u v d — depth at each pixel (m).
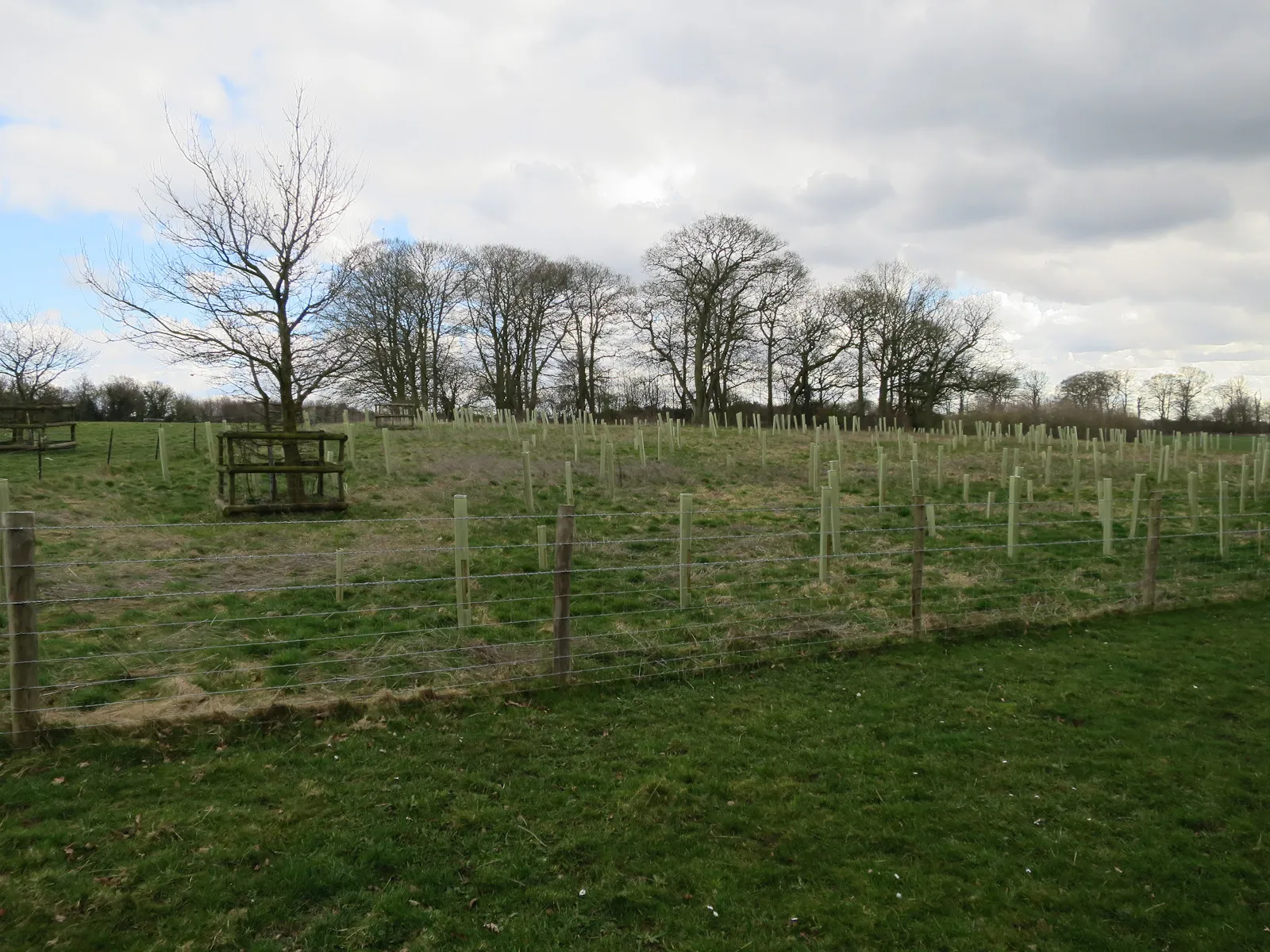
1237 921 3.80
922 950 3.61
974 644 8.05
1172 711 6.39
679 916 3.80
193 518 12.27
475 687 6.30
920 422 54.09
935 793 5.03
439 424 30.53
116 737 5.22
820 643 7.80
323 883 3.91
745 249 47.47
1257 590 10.12
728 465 20.14
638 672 6.89
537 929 3.66
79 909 3.68
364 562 10.19
